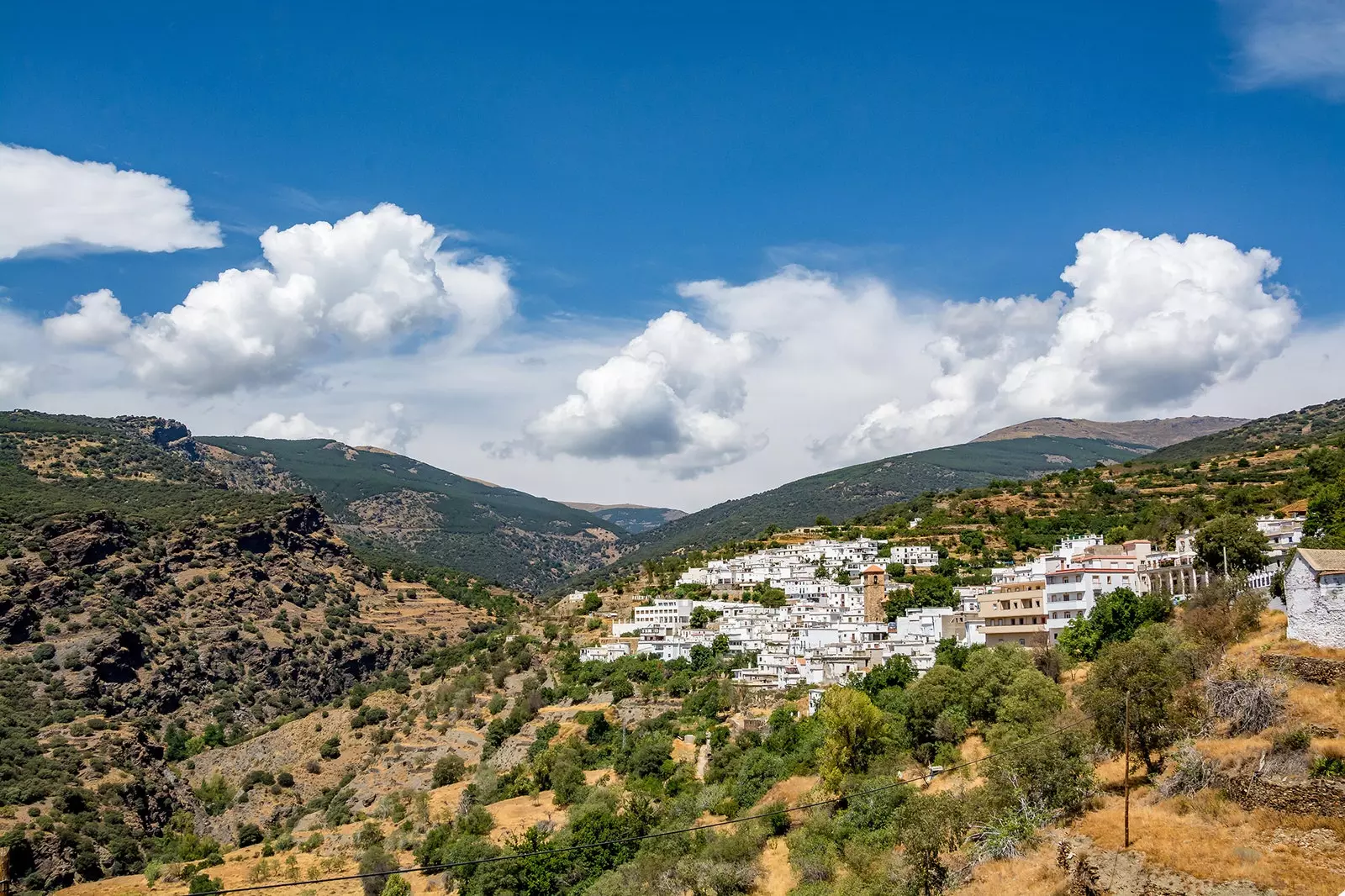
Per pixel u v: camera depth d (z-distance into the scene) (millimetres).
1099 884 68688
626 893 109500
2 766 198000
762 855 110938
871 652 174750
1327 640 83812
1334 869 62469
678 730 171875
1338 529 141500
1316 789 68375
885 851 93438
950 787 103625
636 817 130125
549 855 125250
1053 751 85625
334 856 168625
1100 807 80438
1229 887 63969
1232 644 95250
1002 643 142625
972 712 119125
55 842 175750
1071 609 150750
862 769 118125
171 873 170250
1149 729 84500
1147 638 101625
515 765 185625
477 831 149500
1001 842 80250
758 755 139875
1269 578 128750
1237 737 79000
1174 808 75312
